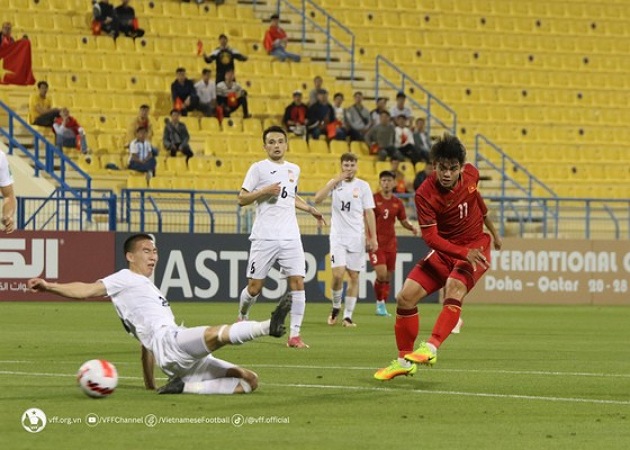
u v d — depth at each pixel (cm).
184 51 9362
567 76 10694
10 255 6931
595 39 11069
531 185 9131
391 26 10512
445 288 3061
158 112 8800
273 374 3262
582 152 10000
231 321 5525
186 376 2725
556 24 11081
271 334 2525
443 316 3008
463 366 3588
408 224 6238
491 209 8138
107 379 2650
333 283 5425
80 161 8000
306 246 7356
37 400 2627
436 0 10850
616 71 10844
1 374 3183
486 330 5331
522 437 2259
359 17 10494
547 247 7856
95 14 9075
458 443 2183
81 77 8762
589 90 10569
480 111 10081
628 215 8631
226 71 8844
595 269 7912
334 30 10238
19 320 5512
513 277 7819
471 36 10712
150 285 2730
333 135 8881
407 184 8738
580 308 7400
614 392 2956
